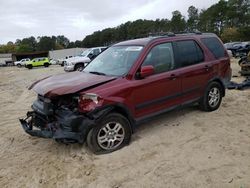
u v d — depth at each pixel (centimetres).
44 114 473
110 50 610
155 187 384
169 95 558
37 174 434
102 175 419
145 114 522
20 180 421
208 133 550
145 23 7919
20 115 777
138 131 571
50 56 7300
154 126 594
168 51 570
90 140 465
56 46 14550
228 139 519
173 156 463
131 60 527
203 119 625
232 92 891
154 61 539
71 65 1933
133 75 504
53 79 527
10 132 622
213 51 671
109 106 465
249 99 794
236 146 490
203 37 663
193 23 12069
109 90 468
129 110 493
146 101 519
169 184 389
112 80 489
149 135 548
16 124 684
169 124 602
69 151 499
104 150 479
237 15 10206
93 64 598
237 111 680
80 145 517
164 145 504
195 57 623
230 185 380
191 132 557
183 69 585
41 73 2550
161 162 446
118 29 9038
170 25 10194
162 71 549
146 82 514
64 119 448
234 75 1330
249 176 398
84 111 448
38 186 403
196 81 615
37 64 4394
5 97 1122
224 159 446
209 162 439
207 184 384
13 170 450
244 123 599
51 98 457
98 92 457
